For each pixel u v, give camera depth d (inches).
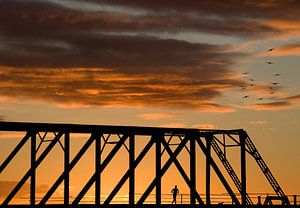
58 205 5959.6
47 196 5935.0
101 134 6122.1
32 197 5959.6
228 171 6752.0
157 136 6309.1
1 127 5880.9
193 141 6466.5
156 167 6299.2
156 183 6259.8
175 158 6358.3
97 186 6058.1
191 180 6417.3
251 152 6796.3
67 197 5974.4
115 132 6166.3
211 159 6589.6
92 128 6092.5
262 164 6860.2
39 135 5999.0
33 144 5999.0
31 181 5969.5
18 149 5954.7
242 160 6712.6
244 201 6692.9
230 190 6633.9
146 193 6230.3
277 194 6924.2
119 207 6122.1
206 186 6604.3
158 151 6309.1
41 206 5915.4
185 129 6432.1
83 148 6058.1
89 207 6043.3
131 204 6166.3
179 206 6363.2
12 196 5895.7
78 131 6063.0
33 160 5979.3
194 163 6437.0
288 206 6924.2
